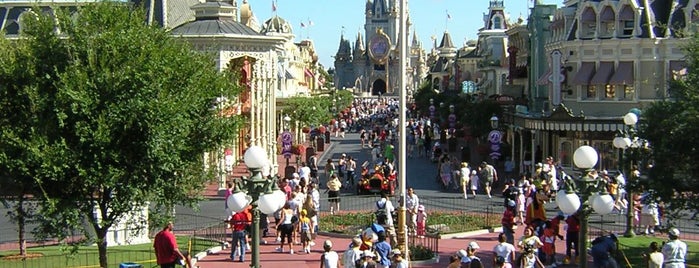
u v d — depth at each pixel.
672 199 24.75
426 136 69.06
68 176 20.22
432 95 109.94
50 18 21.27
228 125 23.03
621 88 50.41
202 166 23.06
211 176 23.17
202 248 28.83
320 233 32.88
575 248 27.22
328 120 93.56
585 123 48.25
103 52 20.44
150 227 22.41
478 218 35.75
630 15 49.84
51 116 20.11
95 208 23.38
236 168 53.62
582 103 51.94
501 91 80.06
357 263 20.44
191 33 46.66
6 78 20.59
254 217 17.59
